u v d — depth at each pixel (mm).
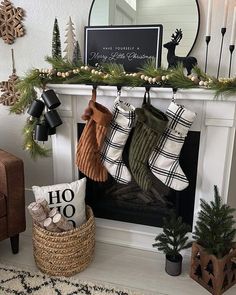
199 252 1519
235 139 1702
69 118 1766
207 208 1492
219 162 1575
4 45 1986
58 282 1543
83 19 1782
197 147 1626
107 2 1706
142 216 1890
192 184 1712
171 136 1510
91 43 1672
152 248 1836
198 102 1534
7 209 1642
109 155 1631
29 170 2207
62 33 1851
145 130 1499
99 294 1471
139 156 1541
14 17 1904
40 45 1916
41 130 1670
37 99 1670
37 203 1548
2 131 2186
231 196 1820
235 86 1378
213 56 1630
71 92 1667
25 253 1795
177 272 1611
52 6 1821
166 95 1519
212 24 1589
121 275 1620
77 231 1553
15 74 2020
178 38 1581
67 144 1823
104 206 1958
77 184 1699
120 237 1890
